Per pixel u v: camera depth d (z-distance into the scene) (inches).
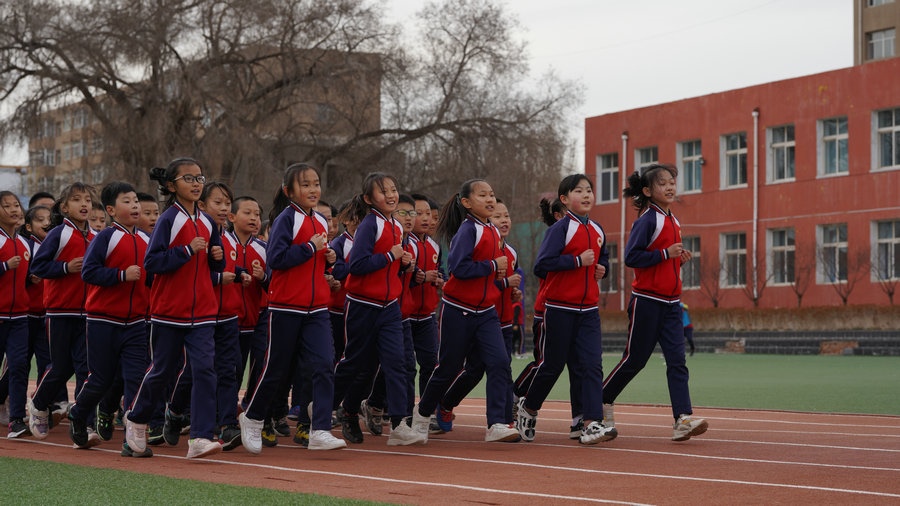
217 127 1205.1
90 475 250.8
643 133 1520.7
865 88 1269.7
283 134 1302.9
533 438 339.9
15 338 363.6
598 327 329.4
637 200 338.3
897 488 227.6
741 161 1412.4
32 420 352.5
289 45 1268.5
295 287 299.3
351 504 205.5
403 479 247.4
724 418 421.1
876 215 1254.9
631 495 220.5
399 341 324.2
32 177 1601.9
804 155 1330.0
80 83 1213.1
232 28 1230.3
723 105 1419.8
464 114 1337.4
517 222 1382.9
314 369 302.2
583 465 272.7
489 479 246.8
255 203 366.3
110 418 332.5
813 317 1174.3
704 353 1181.7
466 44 1334.9
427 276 362.0
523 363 897.5
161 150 1186.6
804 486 231.1
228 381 321.4
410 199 363.6
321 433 301.0
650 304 329.1
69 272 335.0
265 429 330.3
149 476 248.7
